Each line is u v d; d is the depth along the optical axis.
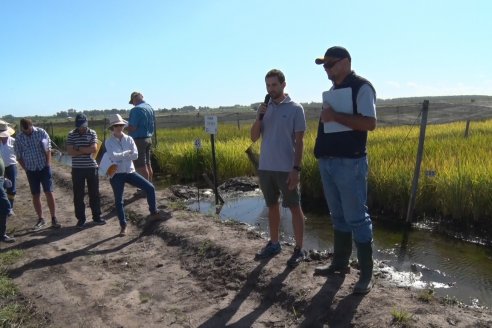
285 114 5.25
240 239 6.72
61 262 6.60
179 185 13.02
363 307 4.23
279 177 5.38
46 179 8.46
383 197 9.45
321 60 4.20
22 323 4.75
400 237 8.05
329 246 7.55
